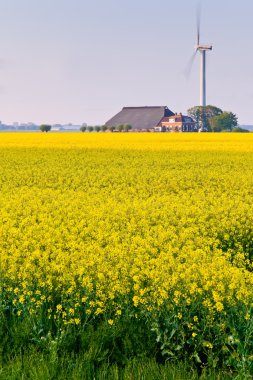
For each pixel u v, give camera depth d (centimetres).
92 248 1005
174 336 715
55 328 754
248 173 2791
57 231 1214
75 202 1741
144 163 3322
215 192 2111
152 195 2123
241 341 681
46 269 870
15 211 1584
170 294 762
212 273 824
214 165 3209
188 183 2352
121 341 721
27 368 647
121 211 1521
